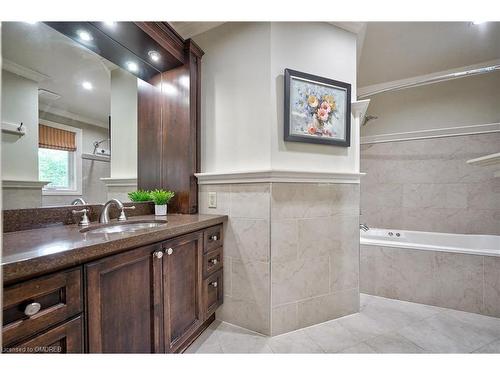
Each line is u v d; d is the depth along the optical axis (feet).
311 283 5.36
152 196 5.35
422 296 6.37
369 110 9.56
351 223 5.80
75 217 4.17
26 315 2.07
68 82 4.25
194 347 4.59
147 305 3.34
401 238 8.87
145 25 4.50
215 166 5.70
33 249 2.31
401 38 6.92
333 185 5.60
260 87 5.19
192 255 4.40
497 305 5.67
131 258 3.08
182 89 5.63
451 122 8.30
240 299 5.27
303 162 5.37
